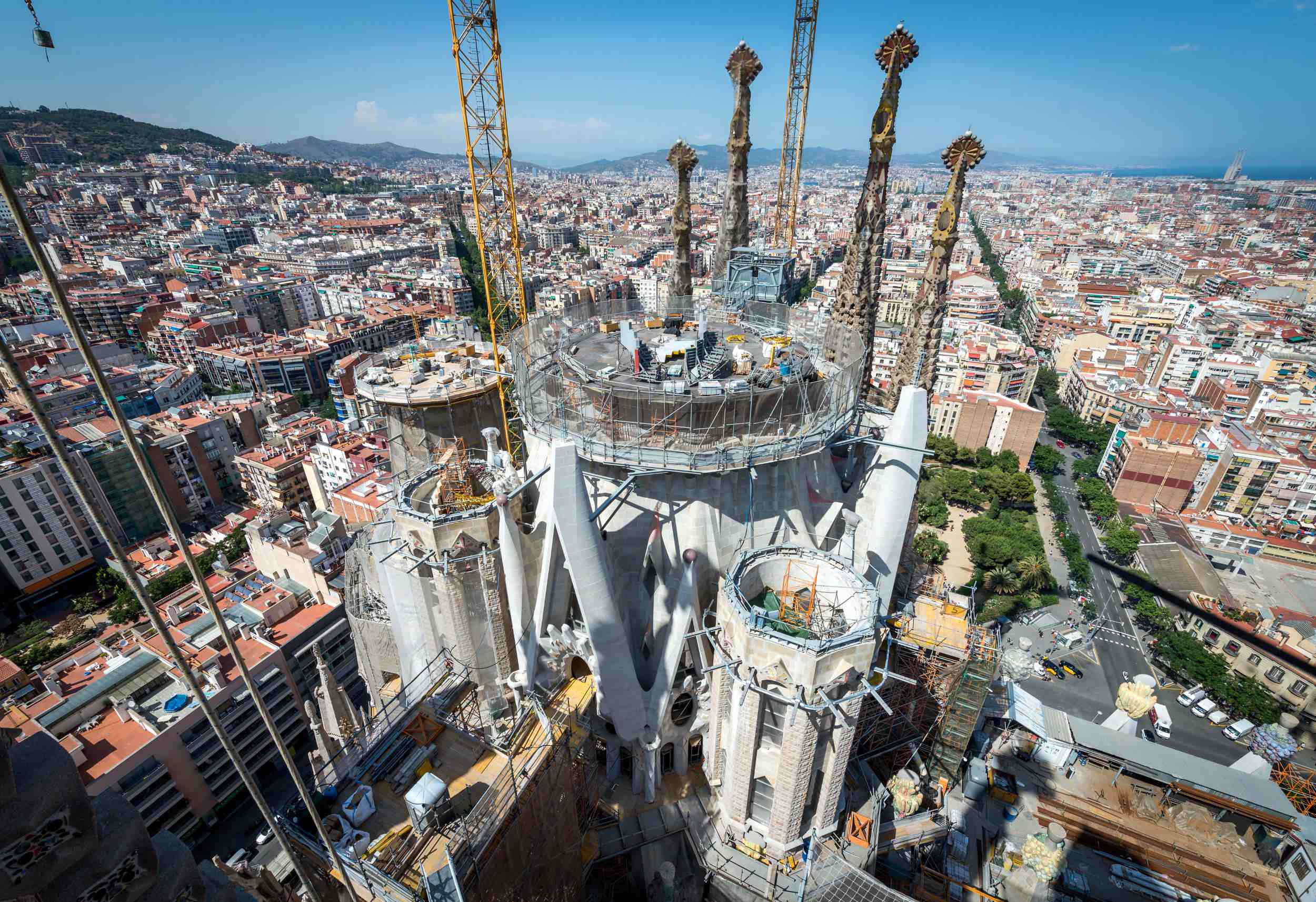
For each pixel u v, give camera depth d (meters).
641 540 44.78
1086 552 152.38
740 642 37.19
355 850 32.03
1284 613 119.88
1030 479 164.88
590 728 47.06
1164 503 165.88
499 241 86.31
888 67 66.19
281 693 95.12
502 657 49.59
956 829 52.44
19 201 9.93
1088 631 127.44
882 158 68.25
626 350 51.19
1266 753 100.75
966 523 151.12
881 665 51.44
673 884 42.16
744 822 43.69
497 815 34.09
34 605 140.00
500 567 46.53
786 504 46.09
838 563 39.59
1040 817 55.19
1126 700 62.53
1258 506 159.12
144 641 93.31
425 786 33.03
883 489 45.25
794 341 55.03
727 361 47.53
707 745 45.91
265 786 95.19
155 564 140.00
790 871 42.19
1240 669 116.38
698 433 43.66
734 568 39.72
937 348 70.62
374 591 63.09
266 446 170.00
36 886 15.51
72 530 144.62
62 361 190.88
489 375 66.19
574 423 45.22
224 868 32.09
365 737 39.41
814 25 127.56
